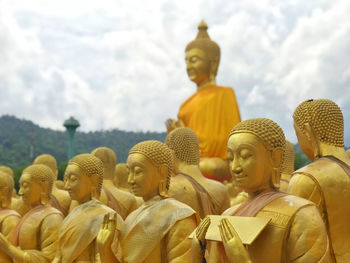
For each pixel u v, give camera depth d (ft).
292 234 14.99
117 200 39.40
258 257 15.20
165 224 21.47
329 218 18.69
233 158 16.43
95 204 26.81
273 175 16.44
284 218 15.14
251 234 14.79
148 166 22.11
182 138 33.30
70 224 26.09
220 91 64.13
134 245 21.75
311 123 20.40
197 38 68.90
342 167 19.19
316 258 14.66
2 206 34.53
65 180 27.43
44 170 31.83
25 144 331.16
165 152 22.57
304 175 19.10
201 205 31.07
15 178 121.49
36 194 31.45
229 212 17.24
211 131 61.82
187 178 31.91
